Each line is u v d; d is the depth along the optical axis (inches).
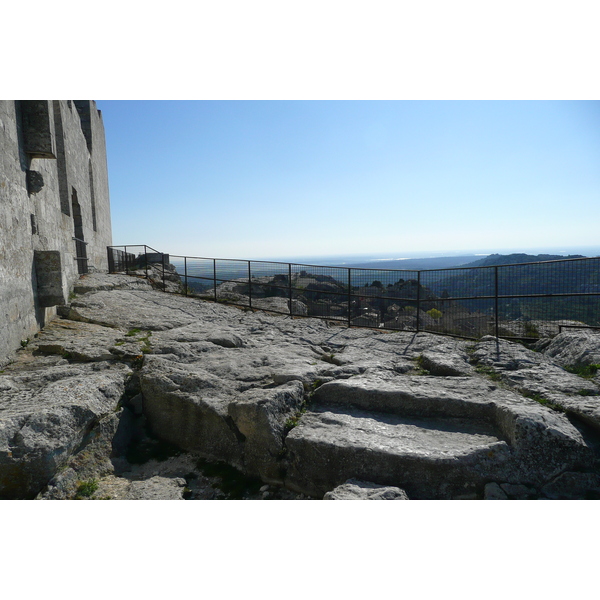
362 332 323.3
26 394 174.7
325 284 415.8
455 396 177.8
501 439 156.4
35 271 269.7
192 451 186.9
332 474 152.5
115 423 177.8
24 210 253.9
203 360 236.7
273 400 173.2
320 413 181.8
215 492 158.9
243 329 329.4
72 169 487.5
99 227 693.3
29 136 264.2
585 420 158.9
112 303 373.7
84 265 533.0
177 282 636.7
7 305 219.0
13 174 238.1
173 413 193.3
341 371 217.8
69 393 171.0
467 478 140.9
